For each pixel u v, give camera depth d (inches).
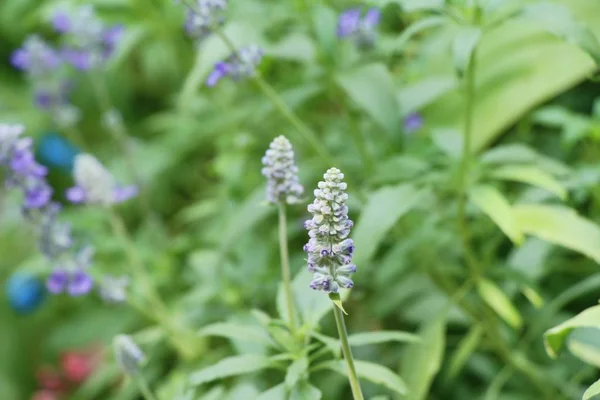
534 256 42.1
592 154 48.1
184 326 46.5
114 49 57.7
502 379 42.0
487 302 41.1
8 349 66.5
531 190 42.2
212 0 40.3
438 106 50.9
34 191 40.2
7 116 76.5
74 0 57.2
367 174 45.0
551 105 57.2
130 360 38.0
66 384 63.0
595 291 46.3
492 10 37.6
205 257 47.2
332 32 42.6
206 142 62.7
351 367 31.9
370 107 41.6
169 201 67.6
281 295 35.9
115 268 53.6
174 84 74.1
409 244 42.3
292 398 33.7
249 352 37.3
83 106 80.4
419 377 40.3
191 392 36.9
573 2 52.8
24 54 58.3
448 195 46.5
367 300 48.4
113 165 64.2
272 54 43.1
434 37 47.3
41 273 56.4
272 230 49.3
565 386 41.7
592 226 39.2
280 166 35.1
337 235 30.9
